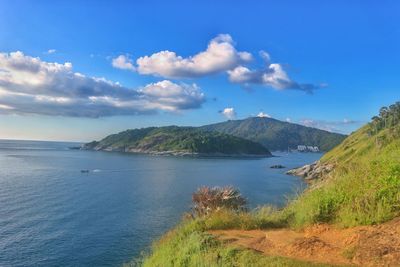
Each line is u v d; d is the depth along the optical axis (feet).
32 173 438.81
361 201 37.40
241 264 30.94
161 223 193.47
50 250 148.77
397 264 26.91
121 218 204.74
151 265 43.73
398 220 33.37
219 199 68.33
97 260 137.28
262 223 44.27
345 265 28.22
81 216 209.15
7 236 167.02
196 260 34.37
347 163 51.01
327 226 37.96
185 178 423.23
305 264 28.78
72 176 419.33
